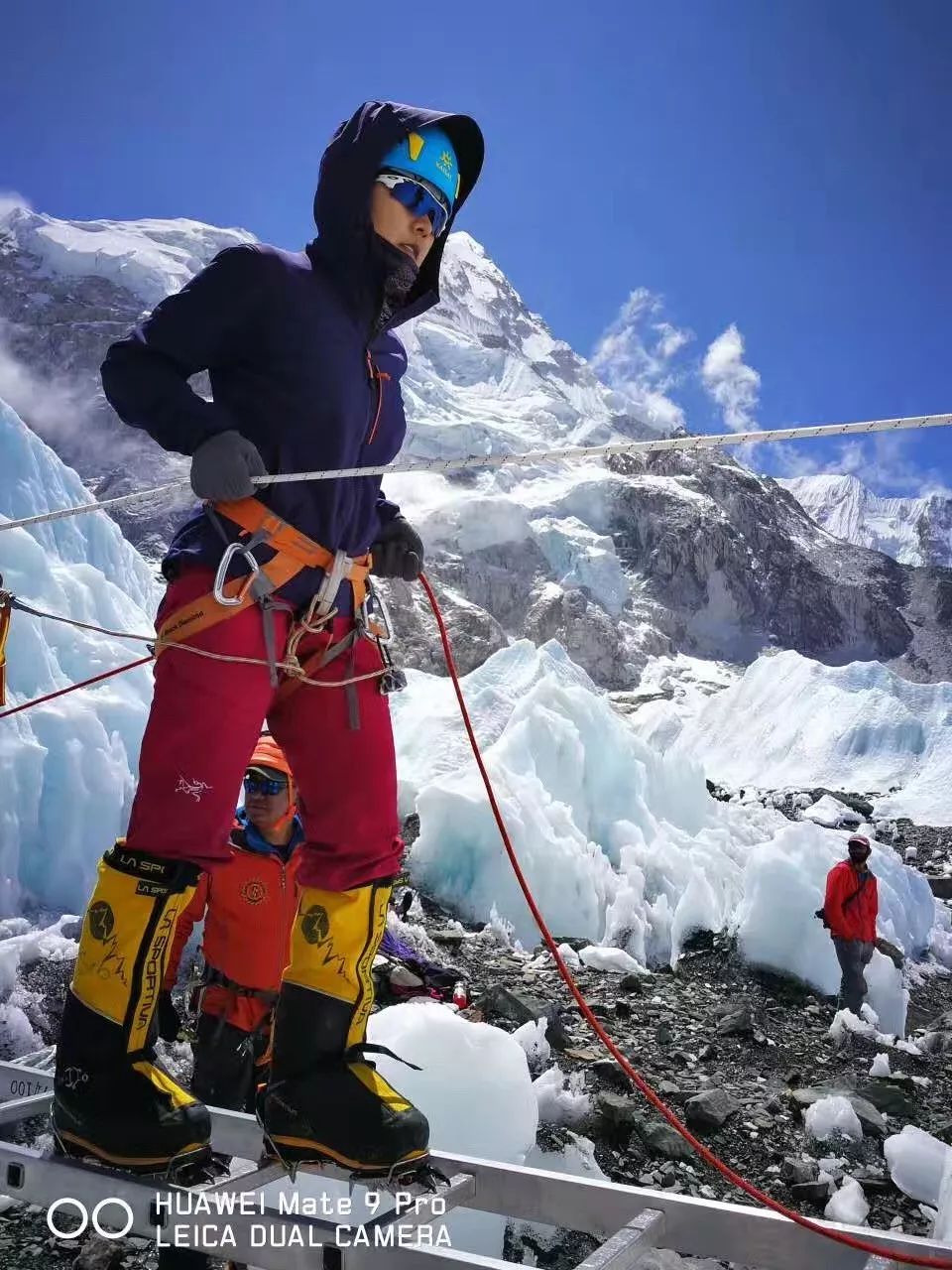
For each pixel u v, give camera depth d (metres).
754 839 11.22
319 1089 1.66
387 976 4.87
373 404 1.83
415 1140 1.65
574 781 10.18
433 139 1.75
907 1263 1.49
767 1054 6.92
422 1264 1.42
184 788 1.59
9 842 5.99
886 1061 6.87
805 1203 5.12
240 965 3.44
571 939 8.52
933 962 10.80
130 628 7.72
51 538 7.77
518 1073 4.29
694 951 8.70
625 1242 1.54
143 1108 1.55
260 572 1.62
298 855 3.47
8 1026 4.99
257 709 1.65
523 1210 1.77
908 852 14.50
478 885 8.60
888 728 19.59
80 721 6.50
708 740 21.62
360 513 1.76
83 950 1.61
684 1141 5.28
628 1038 6.72
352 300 1.75
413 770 10.53
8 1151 1.64
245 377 1.69
